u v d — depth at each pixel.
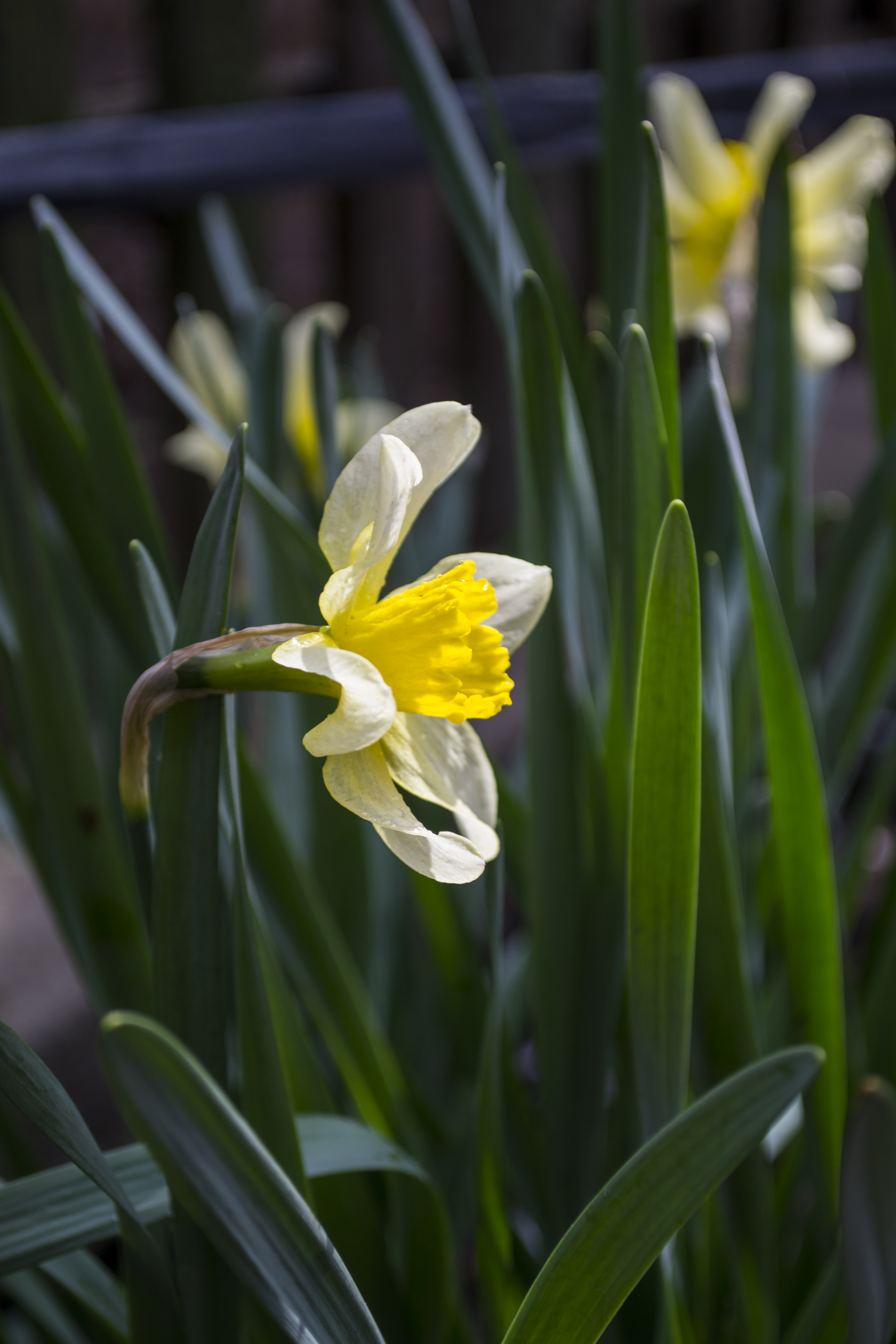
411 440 0.45
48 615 0.50
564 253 1.79
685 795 0.44
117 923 0.50
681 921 0.45
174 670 0.43
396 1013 0.69
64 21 1.23
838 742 0.64
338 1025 0.53
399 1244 0.54
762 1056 0.56
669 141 0.70
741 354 0.73
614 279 0.56
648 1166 0.42
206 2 1.34
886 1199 0.44
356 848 0.59
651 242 0.48
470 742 0.46
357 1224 0.49
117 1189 0.43
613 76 0.55
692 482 0.56
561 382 0.49
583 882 0.52
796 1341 0.50
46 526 0.65
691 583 0.43
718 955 0.48
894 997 0.54
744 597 0.61
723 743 0.51
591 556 0.55
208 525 0.43
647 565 0.47
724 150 0.72
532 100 0.81
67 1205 0.44
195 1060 0.43
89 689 0.70
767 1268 0.50
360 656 0.43
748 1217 0.49
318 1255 0.41
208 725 0.43
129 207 0.84
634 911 0.45
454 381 1.87
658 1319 0.54
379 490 0.44
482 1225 0.51
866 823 0.65
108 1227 0.44
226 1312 0.44
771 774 0.49
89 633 0.66
